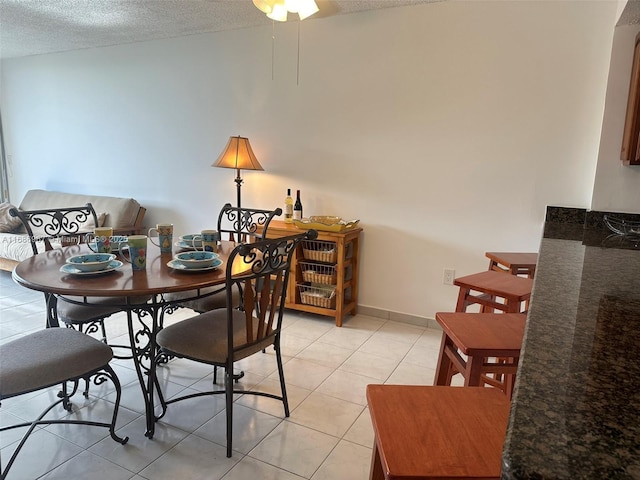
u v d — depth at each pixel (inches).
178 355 74.5
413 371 102.3
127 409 85.4
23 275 70.4
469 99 115.2
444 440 35.7
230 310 69.3
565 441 20.2
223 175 155.7
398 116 124.2
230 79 148.4
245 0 119.2
